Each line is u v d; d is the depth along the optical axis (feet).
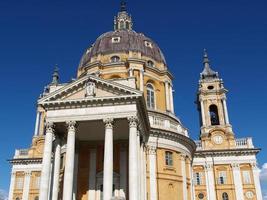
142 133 113.29
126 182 113.80
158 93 157.07
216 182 187.42
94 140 121.49
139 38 168.14
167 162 133.59
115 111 100.37
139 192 97.09
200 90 213.66
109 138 97.30
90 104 101.96
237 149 190.60
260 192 181.68
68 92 104.94
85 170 118.73
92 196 114.42
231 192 184.24
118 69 154.20
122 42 163.12
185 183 135.13
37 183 189.67
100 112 100.89
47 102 102.99
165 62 169.78
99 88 104.32
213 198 184.03
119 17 196.75
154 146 131.54
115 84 102.53
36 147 197.06
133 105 100.63
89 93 102.78
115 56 159.53
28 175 191.42
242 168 188.65
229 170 189.16
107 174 92.99
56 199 102.01
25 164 194.39
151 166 128.16
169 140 136.15
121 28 192.13
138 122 103.09
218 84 214.48
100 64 155.84
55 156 106.32
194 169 191.83
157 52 168.45
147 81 155.43
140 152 109.70
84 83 104.83
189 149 146.92
